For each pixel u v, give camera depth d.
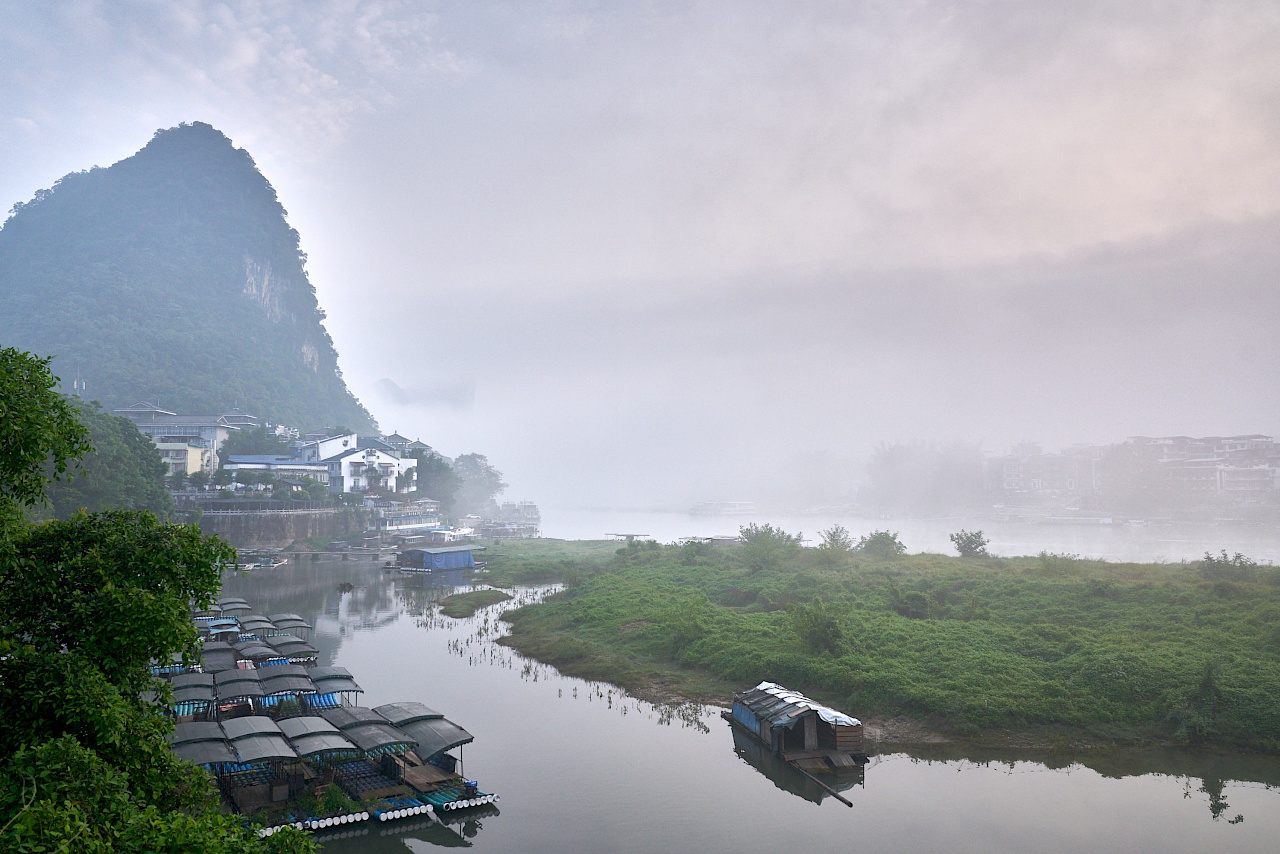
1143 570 55.16
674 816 26.34
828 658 40.53
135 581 13.64
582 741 33.72
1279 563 89.00
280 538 116.44
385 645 52.91
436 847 24.28
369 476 150.75
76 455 13.50
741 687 40.88
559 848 24.11
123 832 10.23
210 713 33.47
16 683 11.84
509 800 27.69
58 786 10.31
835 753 30.52
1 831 9.55
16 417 11.85
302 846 12.25
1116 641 39.59
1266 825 25.42
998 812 26.56
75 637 12.74
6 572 12.73
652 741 33.84
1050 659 39.06
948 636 42.50
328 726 28.97
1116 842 24.34
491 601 70.69
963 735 33.31
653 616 53.59
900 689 36.34
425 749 28.05
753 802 27.48
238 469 128.75
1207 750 31.41
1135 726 33.06
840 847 24.09
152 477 96.25
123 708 12.32
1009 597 49.31
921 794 28.14
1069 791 28.23
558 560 98.75
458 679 43.94
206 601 14.53
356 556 112.00
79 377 189.75
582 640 51.47
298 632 56.97
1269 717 31.62
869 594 53.47
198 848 10.36
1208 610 42.88
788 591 57.66
